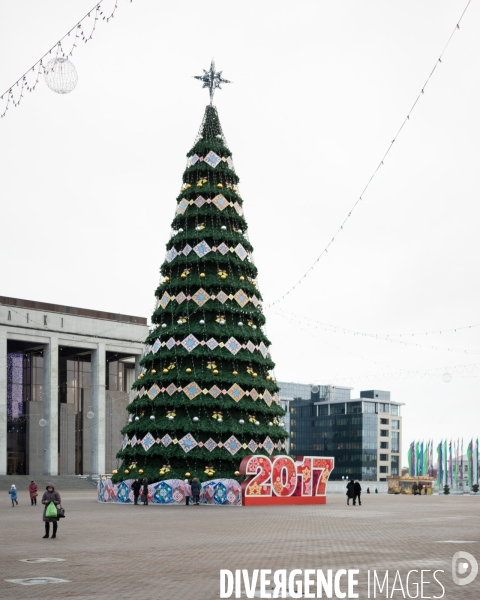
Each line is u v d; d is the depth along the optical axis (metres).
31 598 15.12
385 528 31.53
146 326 121.56
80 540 26.73
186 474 53.97
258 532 29.69
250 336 58.28
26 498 71.00
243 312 58.81
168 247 61.94
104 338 116.50
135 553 22.55
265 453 56.91
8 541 26.48
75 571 18.86
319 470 55.94
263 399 58.28
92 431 114.94
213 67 66.62
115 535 28.64
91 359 116.81
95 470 113.56
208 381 55.94
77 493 83.44
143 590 16.03
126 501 55.19
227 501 51.88
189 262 59.69
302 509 47.44
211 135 64.62
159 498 53.41
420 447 166.38
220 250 60.31
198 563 20.16
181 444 55.03
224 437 55.53
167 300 59.69
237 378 56.81
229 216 61.81
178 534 28.95
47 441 109.12
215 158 63.38
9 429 112.81
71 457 118.12
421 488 108.00
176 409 56.19
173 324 58.44
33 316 109.44
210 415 55.97
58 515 27.48
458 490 171.50
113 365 125.50
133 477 55.53
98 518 38.47
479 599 15.02
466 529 30.89
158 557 21.53
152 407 56.94
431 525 33.31
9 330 106.94
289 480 54.12
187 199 62.19
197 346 57.12
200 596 15.34
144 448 55.88
